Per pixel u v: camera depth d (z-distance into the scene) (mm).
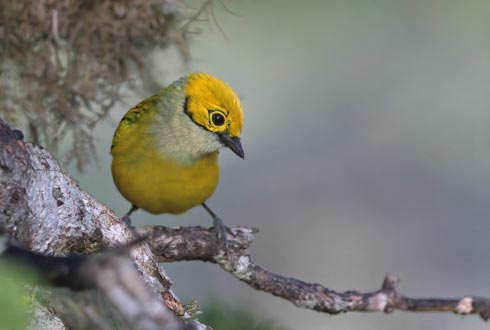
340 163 14492
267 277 7496
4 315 2861
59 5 8844
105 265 3285
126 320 3301
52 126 9320
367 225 14438
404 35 13156
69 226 5648
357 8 12531
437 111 14062
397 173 14477
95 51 9250
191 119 8750
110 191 12305
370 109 14156
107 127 11898
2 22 8820
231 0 11258
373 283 14141
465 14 12953
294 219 14359
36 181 5402
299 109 14117
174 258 7426
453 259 14320
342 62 13336
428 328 13438
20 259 3523
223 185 14453
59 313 4168
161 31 9430
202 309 6359
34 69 9070
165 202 8859
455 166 14414
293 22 12266
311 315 13164
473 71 13578
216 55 12500
